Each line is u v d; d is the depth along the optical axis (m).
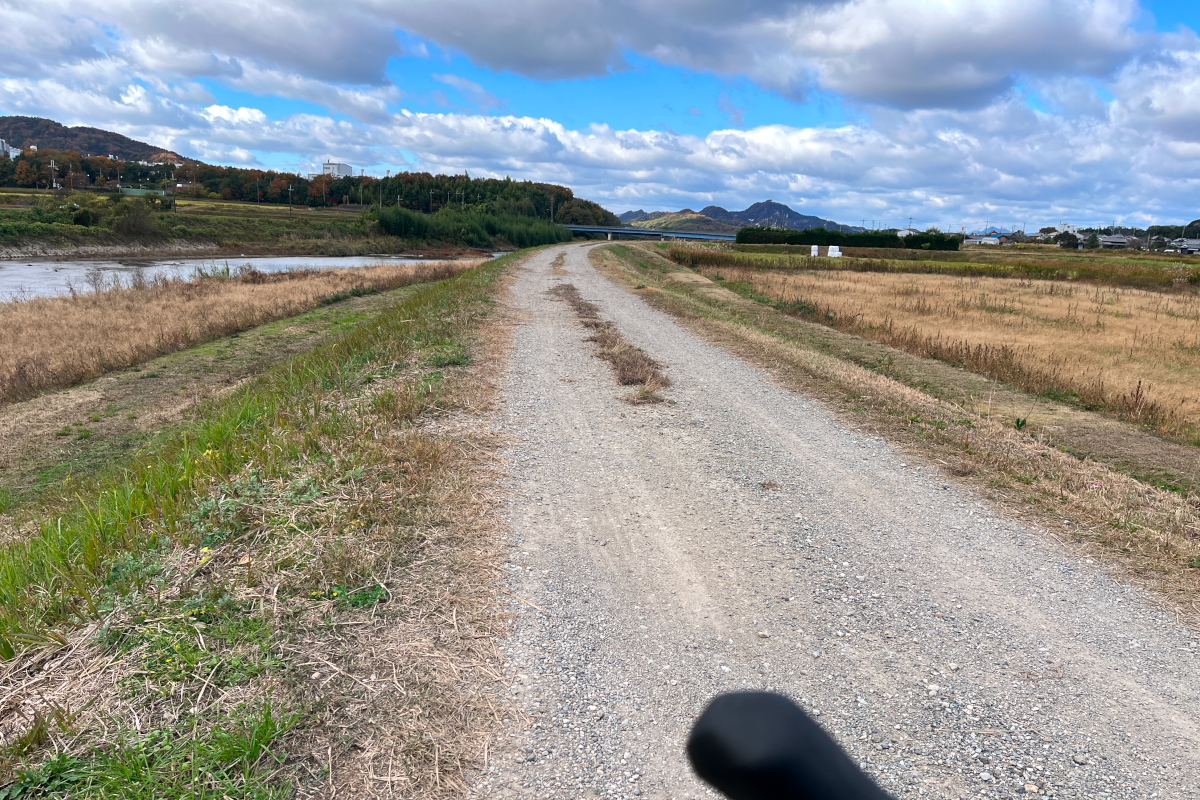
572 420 8.34
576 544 5.21
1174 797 3.05
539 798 2.93
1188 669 3.99
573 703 3.51
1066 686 3.80
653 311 19.64
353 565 4.32
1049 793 3.06
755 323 17.92
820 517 5.92
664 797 2.97
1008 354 13.12
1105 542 5.49
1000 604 4.62
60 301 25.44
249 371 15.73
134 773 2.73
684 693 3.64
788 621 4.34
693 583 4.75
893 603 4.59
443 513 5.27
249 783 2.79
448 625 3.99
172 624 3.63
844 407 9.52
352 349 11.80
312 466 5.73
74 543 4.48
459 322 14.30
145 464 7.76
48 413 12.69
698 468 6.99
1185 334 18.12
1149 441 8.59
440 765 3.03
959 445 7.83
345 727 3.15
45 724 2.94
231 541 4.50
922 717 3.53
